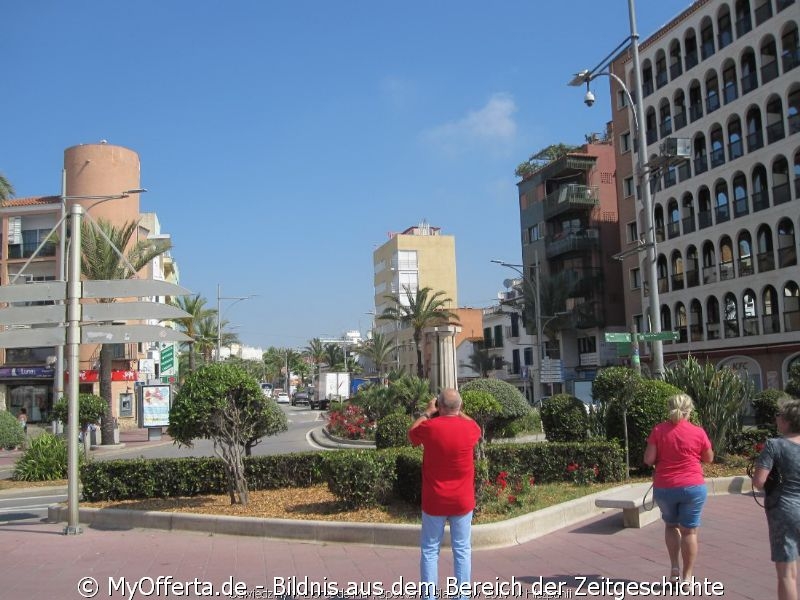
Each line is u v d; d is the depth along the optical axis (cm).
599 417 1430
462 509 554
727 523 888
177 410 1019
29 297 1003
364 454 1002
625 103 4684
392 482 975
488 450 1155
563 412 1426
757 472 503
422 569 555
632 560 721
